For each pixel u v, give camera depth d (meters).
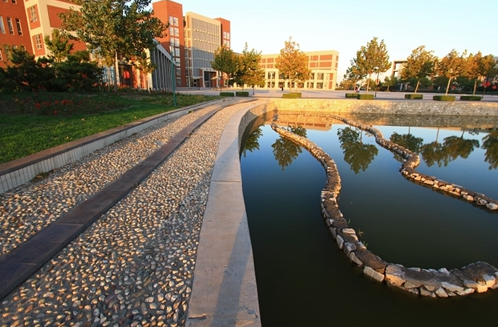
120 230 3.54
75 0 20.23
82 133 7.61
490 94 47.28
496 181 8.83
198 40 65.50
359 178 8.85
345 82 76.44
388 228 5.70
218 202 4.35
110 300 2.43
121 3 19.52
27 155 5.46
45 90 15.39
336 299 3.75
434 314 3.52
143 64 24.09
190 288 2.59
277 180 8.52
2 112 9.99
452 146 13.91
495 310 3.54
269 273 4.25
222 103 22.03
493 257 4.76
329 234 5.33
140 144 7.88
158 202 4.38
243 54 34.88
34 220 3.62
